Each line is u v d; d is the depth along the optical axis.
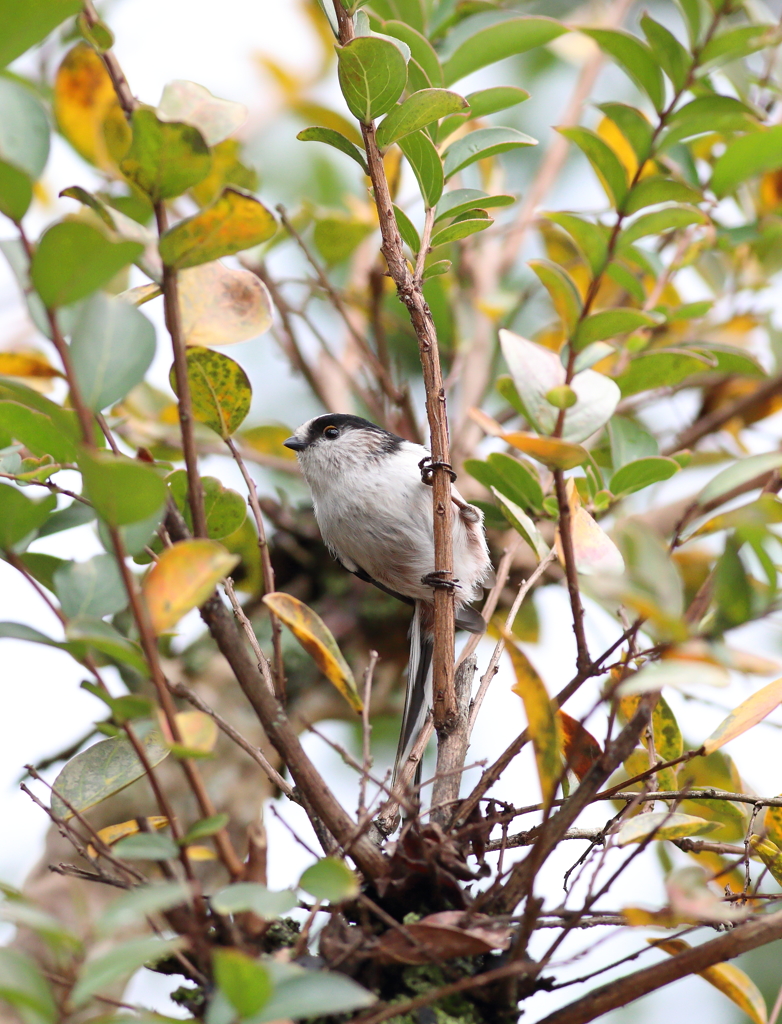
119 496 3.12
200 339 4.57
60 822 3.85
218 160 8.11
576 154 11.78
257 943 3.63
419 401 10.38
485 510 7.72
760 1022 4.10
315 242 9.17
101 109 8.28
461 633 9.80
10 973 2.94
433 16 7.43
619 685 3.48
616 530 4.44
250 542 8.30
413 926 3.57
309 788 3.85
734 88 7.00
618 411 8.48
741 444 8.75
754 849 4.81
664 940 4.08
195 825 3.41
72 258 3.05
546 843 3.67
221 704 7.47
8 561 3.75
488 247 10.50
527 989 3.87
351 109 4.70
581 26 5.17
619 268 7.01
